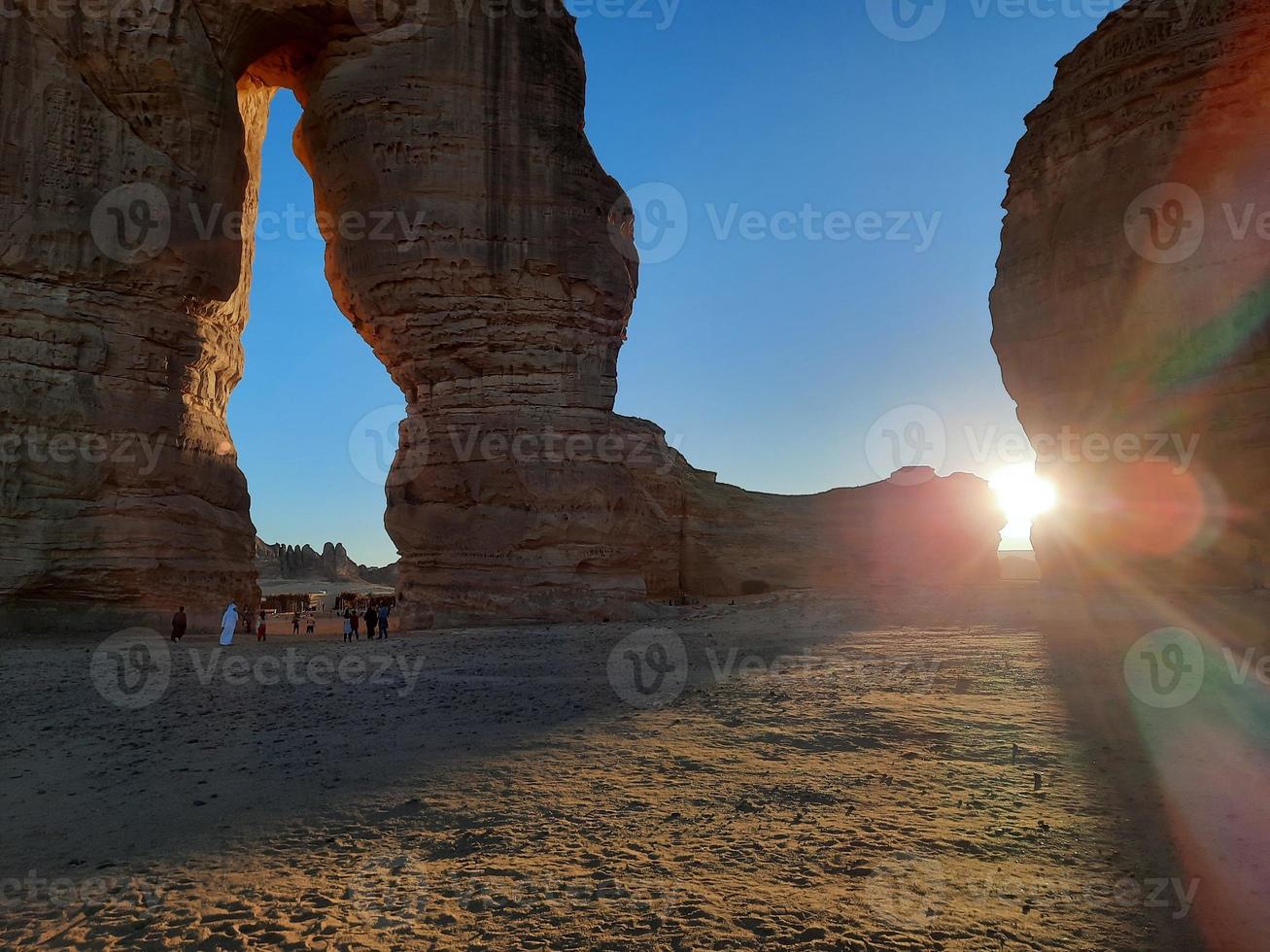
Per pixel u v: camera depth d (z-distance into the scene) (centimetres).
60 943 441
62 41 2334
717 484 3919
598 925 451
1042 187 2936
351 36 2742
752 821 623
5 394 2173
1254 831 566
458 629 2550
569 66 2938
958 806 642
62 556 2206
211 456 2555
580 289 2822
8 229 2220
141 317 2392
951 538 3769
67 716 1117
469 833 611
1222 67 2450
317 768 814
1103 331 2662
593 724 1009
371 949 428
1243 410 2322
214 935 447
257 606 2720
